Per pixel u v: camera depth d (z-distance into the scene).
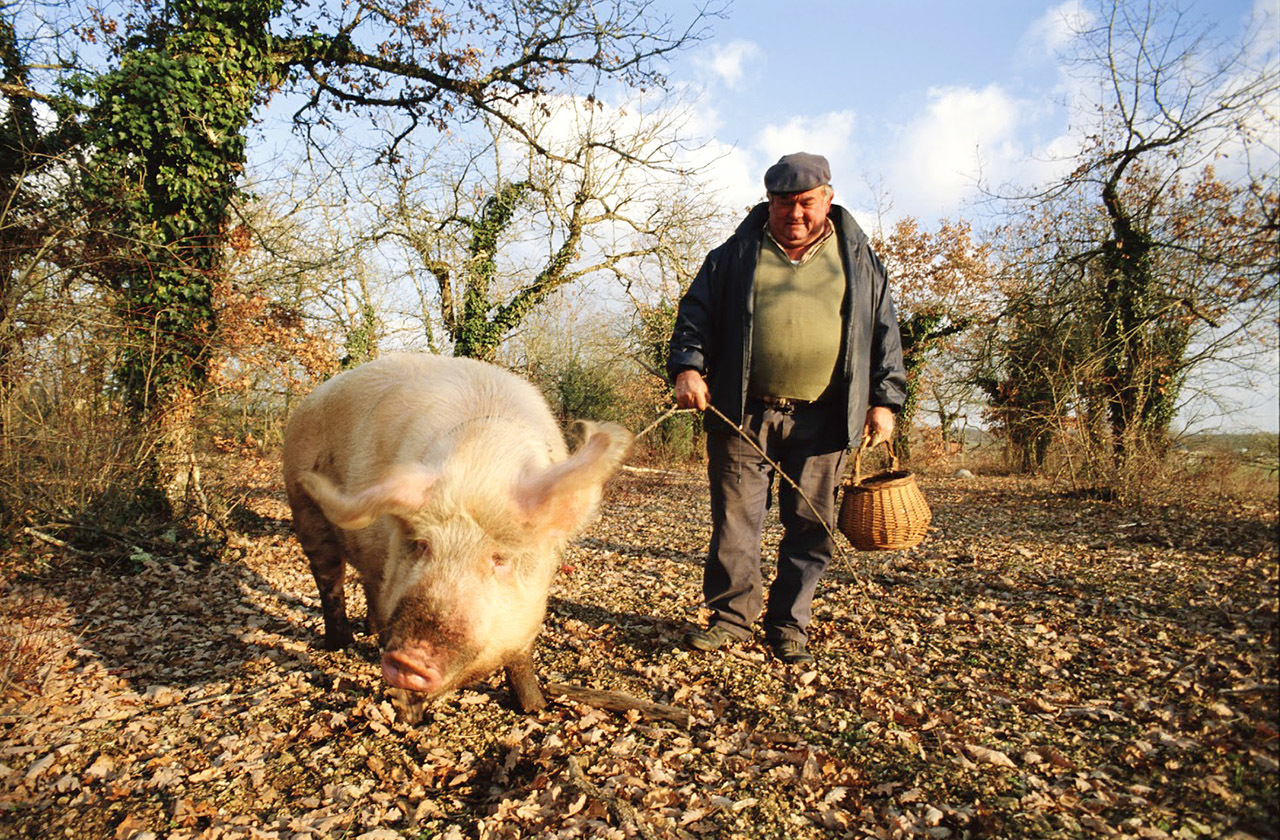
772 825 2.50
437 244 17.36
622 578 6.14
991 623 4.55
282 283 10.02
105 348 7.55
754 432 3.99
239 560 7.06
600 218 17.20
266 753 3.08
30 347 7.06
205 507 7.54
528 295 17.75
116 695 3.70
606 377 23.17
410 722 3.26
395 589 2.75
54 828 2.59
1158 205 10.55
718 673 3.79
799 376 3.85
